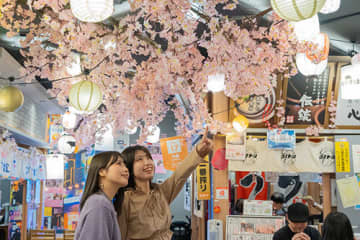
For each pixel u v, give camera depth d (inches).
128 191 122.4
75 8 136.3
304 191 344.2
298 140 308.3
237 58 228.4
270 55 233.1
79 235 96.7
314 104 303.0
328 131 305.6
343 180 303.3
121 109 253.4
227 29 208.4
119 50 221.8
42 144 442.6
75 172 550.9
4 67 269.1
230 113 306.3
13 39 263.6
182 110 284.4
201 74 236.2
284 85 299.7
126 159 123.3
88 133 265.1
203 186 307.7
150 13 199.6
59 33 209.0
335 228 142.1
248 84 250.5
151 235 118.7
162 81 235.6
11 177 323.6
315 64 223.0
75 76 231.0
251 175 341.4
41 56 220.2
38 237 411.5
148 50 222.8
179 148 319.0
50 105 415.8
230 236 287.7
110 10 138.8
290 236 161.0
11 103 214.7
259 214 296.0
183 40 217.8
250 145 305.4
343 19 271.4
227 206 301.6
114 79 240.5
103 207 98.4
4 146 300.0
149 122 268.2
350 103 302.4
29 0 182.2
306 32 191.0
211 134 312.2
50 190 509.4
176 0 192.5
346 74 246.4
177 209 572.4
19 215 432.5
